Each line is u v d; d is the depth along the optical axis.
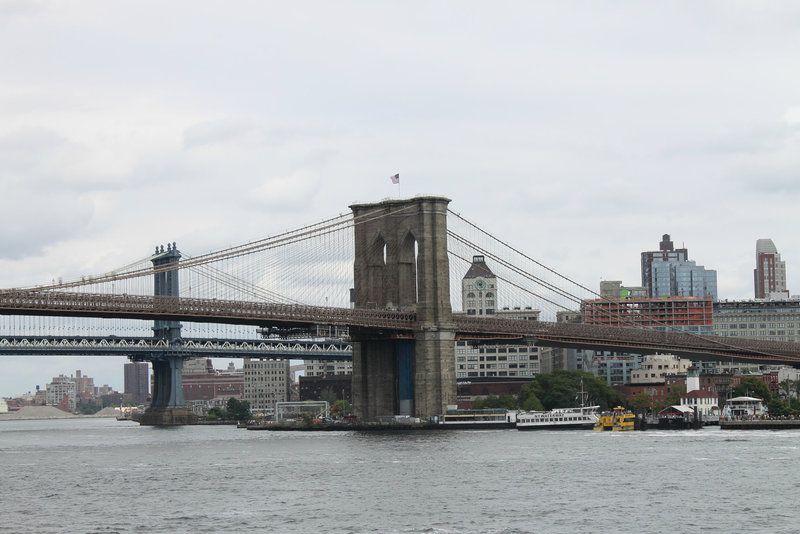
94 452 198.62
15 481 141.62
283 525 103.88
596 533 98.38
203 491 127.44
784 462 150.75
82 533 101.81
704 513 107.56
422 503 115.38
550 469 144.88
